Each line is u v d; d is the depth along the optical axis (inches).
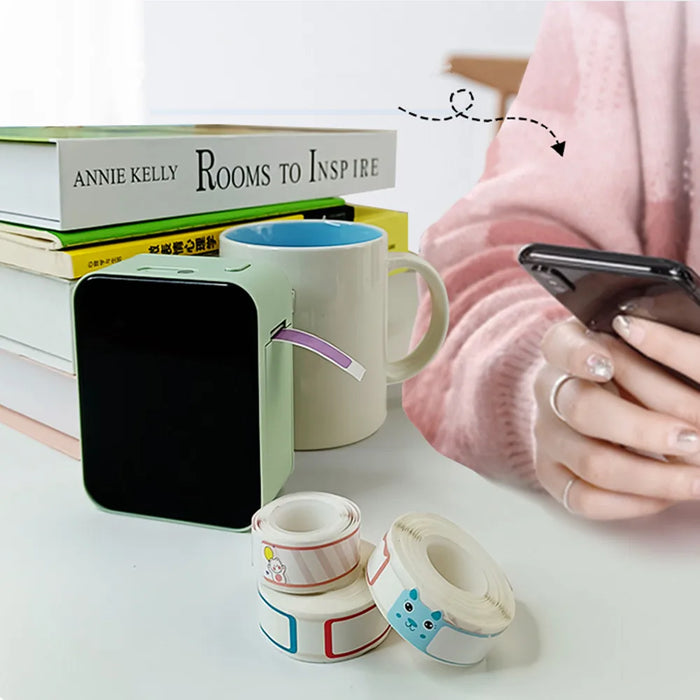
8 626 14.0
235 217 23.6
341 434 21.3
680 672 13.1
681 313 16.6
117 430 17.5
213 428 16.9
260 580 13.9
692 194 28.7
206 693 12.5
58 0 55.2
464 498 19.0
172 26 57.4
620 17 30.6
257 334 16.2
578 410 19.1
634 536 17.5
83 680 12.7
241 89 58.2
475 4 49.5
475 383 23.6
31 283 19.5
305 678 12.9
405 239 30.8
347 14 53.6
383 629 13.9
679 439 18.0
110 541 17.0
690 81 29.3
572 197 29.7
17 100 55.5
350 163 28.3
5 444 21.6
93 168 19.2
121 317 16.7
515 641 13.9
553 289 17.4
